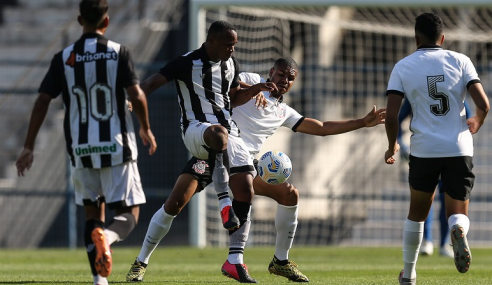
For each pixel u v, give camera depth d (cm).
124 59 1728
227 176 1895
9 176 5319
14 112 5534
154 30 5878
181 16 5953
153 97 4866
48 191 4850
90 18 1738
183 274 2600
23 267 3105
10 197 4972
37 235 4938
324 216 5306
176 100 4869
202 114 2006
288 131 5409
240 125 2166
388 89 1770
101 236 1570
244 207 2017
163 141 4859
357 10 5753
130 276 2123
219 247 4688
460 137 1722
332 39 5831
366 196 4803
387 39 5856
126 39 5947
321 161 5441
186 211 5097
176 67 1991
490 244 5259
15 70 5728
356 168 5453
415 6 4747
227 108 2042
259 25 5134
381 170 5478
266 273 2595
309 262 3425
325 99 5494
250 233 5047
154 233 2086
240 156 2034
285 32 5378
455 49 5681
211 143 1894
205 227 4709
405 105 3278
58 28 6197
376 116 2153
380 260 3575
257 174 2144
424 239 3644
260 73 5100
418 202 1770
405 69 1764
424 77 1742
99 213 1786
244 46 5078
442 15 5541
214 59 2003
